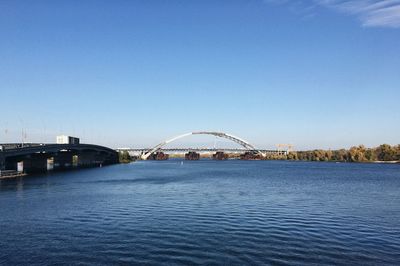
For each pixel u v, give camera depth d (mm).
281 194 61625
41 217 39781
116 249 27297
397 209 45938
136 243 28938
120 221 37500
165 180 93312
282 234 31984
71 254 26094
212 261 24609
